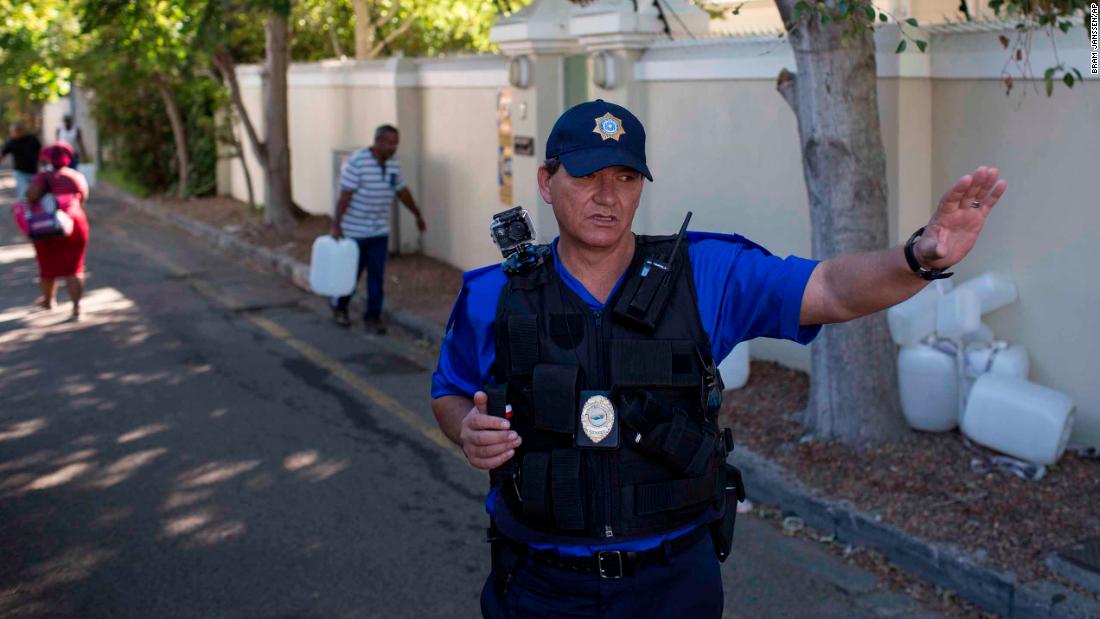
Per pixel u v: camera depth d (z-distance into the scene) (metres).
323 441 6.75
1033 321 5.92
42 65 15.95
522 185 10.19
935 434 5.92
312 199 16.36
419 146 12.64
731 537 2.71
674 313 2.49
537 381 2.45
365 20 15.53
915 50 6.33
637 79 8.54
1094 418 5.68
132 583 4.80
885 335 5.85
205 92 17.86
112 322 10.21
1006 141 5.95
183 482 6.03
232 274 12.91
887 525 4.93
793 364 7.52
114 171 25.19
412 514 5.58
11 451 6.56
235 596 4.66
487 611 2.68
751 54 7.41
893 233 6.53
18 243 15.36
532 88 9.84
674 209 8.41
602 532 2.45
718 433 2.52
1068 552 4.51
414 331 9.73
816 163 5.71
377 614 4.51
